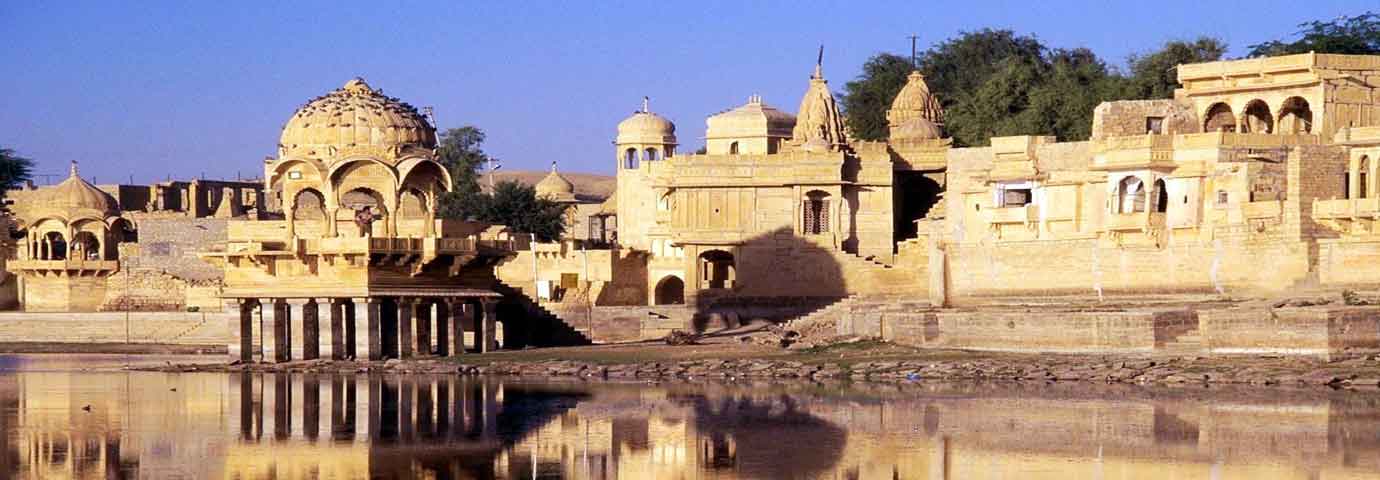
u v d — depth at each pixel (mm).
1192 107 102188
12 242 148750
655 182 120000
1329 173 91438
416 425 71938
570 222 162375
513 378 90625
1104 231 98312
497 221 146375
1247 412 70500
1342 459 60781
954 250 106125
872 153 116312
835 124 120375
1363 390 75688
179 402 80438
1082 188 99750
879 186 116125
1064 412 71938
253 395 82938
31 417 75375
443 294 100625
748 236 115750
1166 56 125438
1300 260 89750
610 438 68000
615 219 164125
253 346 101188
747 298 115375
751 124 138000
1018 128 124562
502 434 69250
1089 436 66188
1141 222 96062
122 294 131625
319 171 99750
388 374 93375
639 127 145875
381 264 98938
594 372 91312
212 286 129000
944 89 152500
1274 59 99062
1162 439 65125
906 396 78375
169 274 131750
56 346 119188
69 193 139000
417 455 64750
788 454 63938
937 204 115500
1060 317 87938
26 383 90188
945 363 86812
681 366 91812
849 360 90938
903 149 118750
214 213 157500
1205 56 125812
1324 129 97188
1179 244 94938
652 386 85438
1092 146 100312
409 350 99438
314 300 98812
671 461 63000
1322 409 70750
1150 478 58719
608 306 118812
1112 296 97625
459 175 174875
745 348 99750
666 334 114688
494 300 103250
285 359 100000
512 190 149125
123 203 160000
